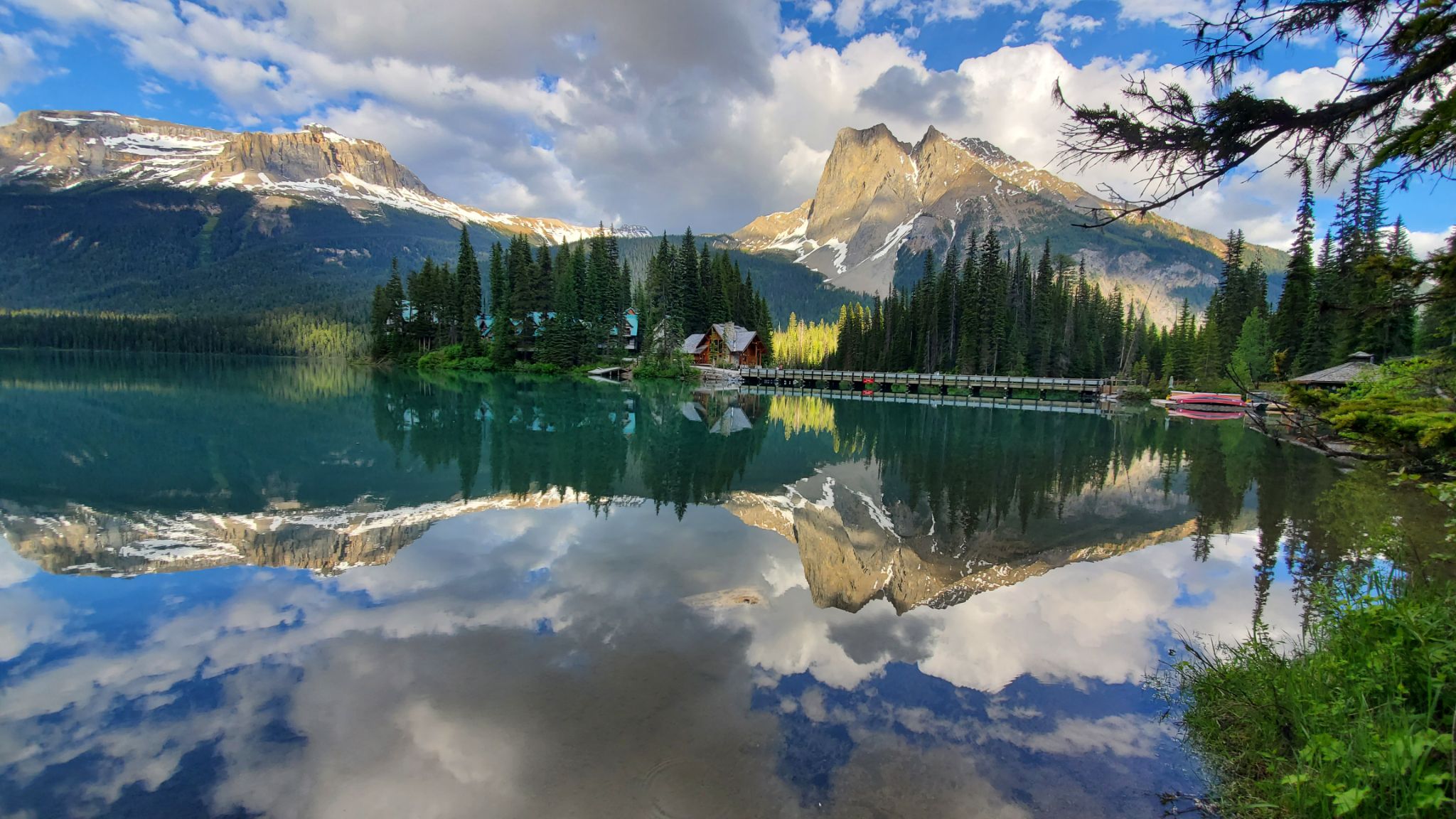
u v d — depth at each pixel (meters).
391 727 5.32
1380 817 3.51
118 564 9.53
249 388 42.38
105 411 28.34
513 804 4.44
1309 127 4.57
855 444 24.80
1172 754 5.12
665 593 8.48
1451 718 3.84
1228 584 9.59
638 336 79.75
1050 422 35.53
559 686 6.00
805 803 4.46
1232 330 52.78
